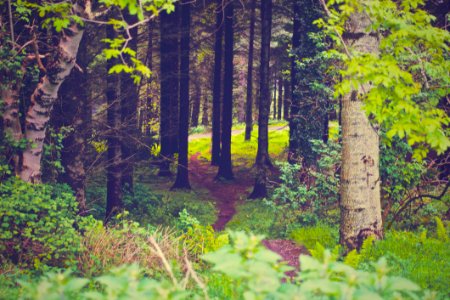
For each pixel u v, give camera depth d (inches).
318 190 668.7
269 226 669.3
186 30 1066.1
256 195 995.3
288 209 695.7
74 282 107.8
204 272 382.0
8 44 457.1
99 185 831.1
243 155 1518.2
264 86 1004.6
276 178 1109.1
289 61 1312.7
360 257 381.4
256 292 109.7
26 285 112.7
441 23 564.4
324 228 575.5
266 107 1004.6
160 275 343.0
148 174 1179.3
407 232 497.0
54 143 540.4
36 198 360.5
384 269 115.6
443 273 333.4
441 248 411.8
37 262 330.0
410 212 573.3
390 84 246.4
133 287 109.1
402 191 570.9
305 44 866.1
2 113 418.9
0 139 422.0
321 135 881.5
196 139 1889.8
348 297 105.7
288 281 195.0
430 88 304.3
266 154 1009.5
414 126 245.8
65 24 311.4
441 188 684.7
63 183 530.9
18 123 431.5
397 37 296.0
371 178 418.0
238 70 1866.4
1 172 406.0
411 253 387.5
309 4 853.2
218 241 439.8
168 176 1182.9
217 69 1332.4
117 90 649.6
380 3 278.8
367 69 239.6
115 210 679.1
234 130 2043.6
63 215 372.2
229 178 1214.9
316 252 385.1
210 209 892.6
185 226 473.7
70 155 549.6
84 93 602.9
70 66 413.1
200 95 1936.5
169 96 1112.8
